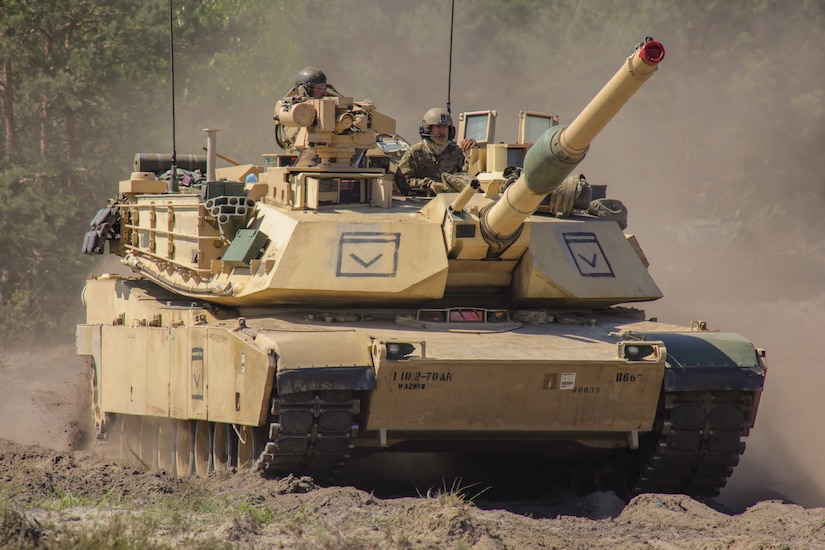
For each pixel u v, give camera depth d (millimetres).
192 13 124938
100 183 119250
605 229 54312
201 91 126562
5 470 48438
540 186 43156
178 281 55688
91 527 34812
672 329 49594
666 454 46969
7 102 117812
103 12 119562
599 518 46156
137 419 60469
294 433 43781
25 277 118250
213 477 47594
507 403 45031
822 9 155625
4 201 113688
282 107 53938
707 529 40312
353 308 51062
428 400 44312
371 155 60531
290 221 49312
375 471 57844
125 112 122875
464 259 49938
